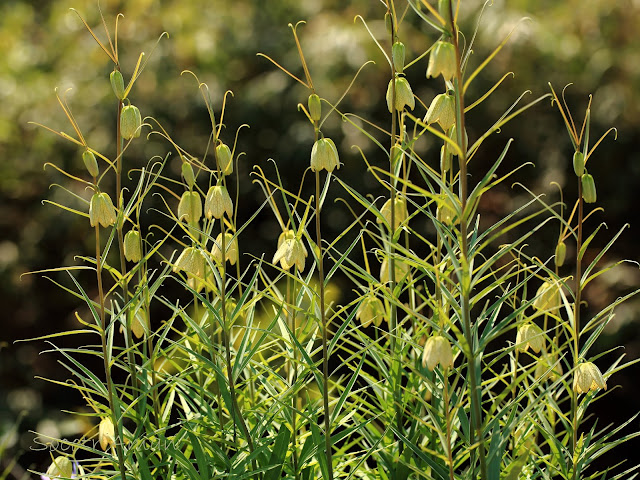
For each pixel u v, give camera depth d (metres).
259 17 7.16
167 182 6.61
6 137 7.13
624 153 6.61
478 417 1.91
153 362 2.37
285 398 2.34
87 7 7.26
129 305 2.14
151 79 6.79
